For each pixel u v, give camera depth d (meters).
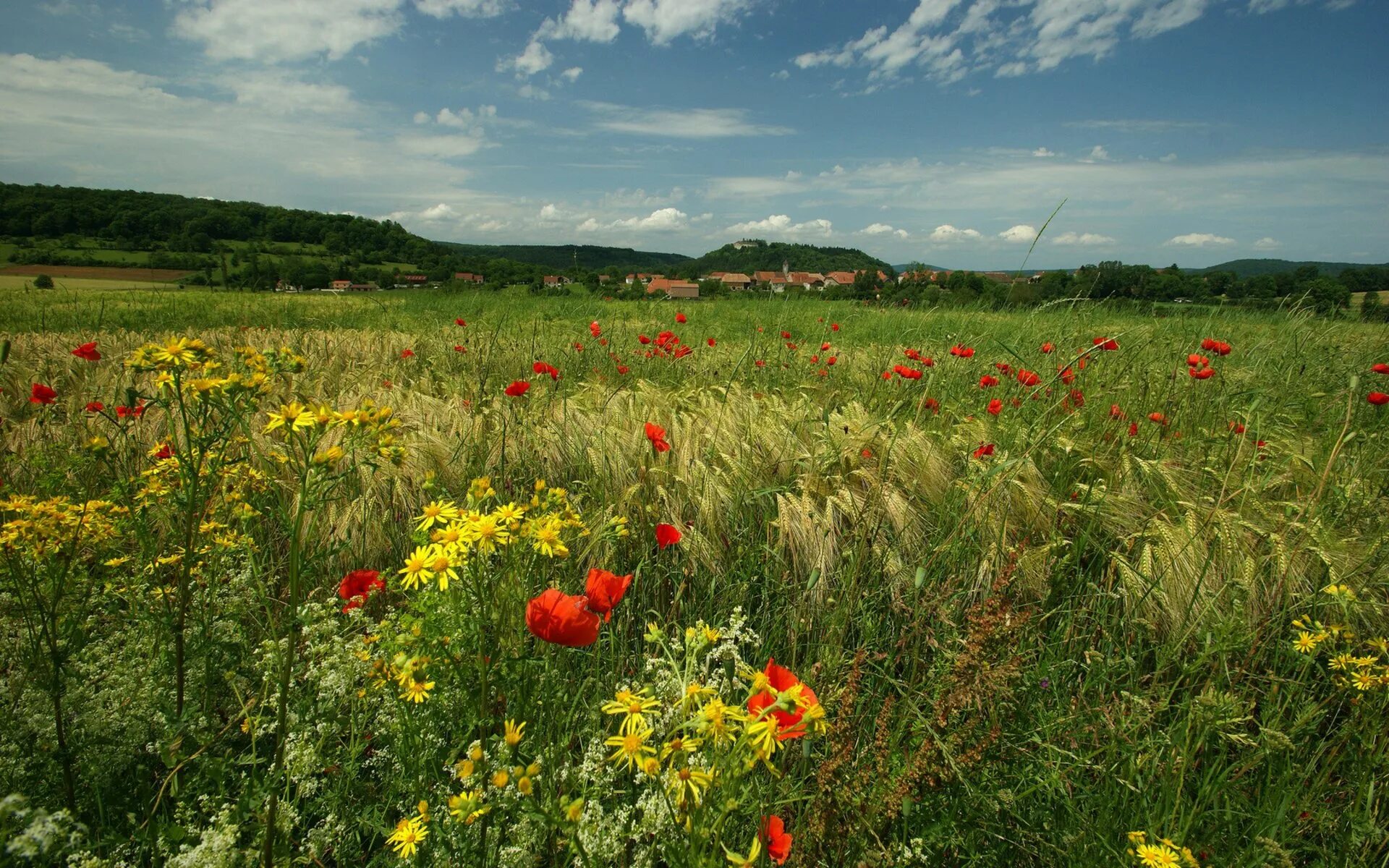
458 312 15.91
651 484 3.49
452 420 4.39
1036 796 1.97
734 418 4.53
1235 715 1.90
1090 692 2.35
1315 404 4.96
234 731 2.08
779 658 2.70
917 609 2.44
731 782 1.21
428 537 1.48
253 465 2.92
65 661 1.89
